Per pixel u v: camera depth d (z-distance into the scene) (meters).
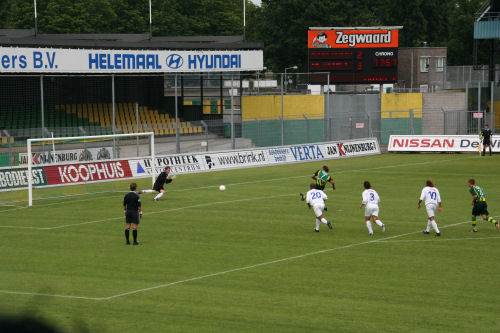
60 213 34.78
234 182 46.66
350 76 71.56
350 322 16.22
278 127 66.69
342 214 33.19
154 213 34.22
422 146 64.38
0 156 47.66
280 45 110.75
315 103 70.25
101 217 33.38
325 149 60.94
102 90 73.94
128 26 111.50
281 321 16.38
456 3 142.00
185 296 18.94
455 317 16.56
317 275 21.30
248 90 89.25
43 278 21.38
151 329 15.88
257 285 20.09
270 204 36.78
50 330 3.08
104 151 53.34
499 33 75.62
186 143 61.00
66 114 68.62
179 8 122.06
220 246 26.16
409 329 15.59
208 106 80.44
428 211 27.84
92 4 105.75
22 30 72.25
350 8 120.19
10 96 67.62
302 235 28.19
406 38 122.25
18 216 34.03
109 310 17.61
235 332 15.56
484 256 23.89
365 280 20.55
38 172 42.44
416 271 21.69
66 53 55.34
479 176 47.31
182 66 60.56
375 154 64.12
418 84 94.62
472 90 78.38
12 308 17.86
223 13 125.19
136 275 21.61
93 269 22.53
